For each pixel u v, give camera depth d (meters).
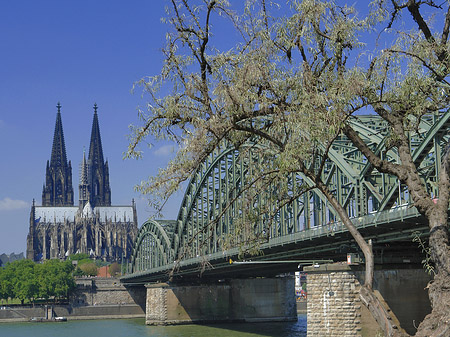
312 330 64.69
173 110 24.52
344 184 67.19
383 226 56.41
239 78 24.45
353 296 62.56
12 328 164.12
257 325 126.50
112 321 187.38
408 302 61.75
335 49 24.02
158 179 24.33
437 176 47.16
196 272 118.06
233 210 97.19
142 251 195.50
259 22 24.73
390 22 24.19
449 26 23.53
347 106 23.70
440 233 20.56
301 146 23.81
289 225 81.25
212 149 24.77
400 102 23.66
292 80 24.30
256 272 117.31
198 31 24.91
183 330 120.44
